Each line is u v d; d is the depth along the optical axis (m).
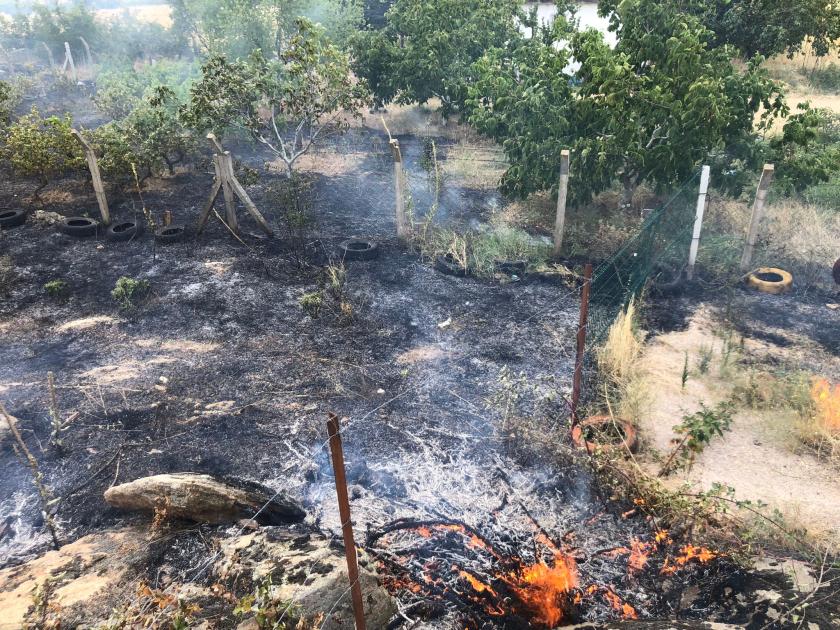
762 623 4.02
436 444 6.25
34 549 5.10
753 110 10.69
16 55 26.25
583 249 10.73
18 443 6.30
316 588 4.04
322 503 5.47
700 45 10.38
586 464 5.64
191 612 3.77
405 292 9.50
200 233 11.32
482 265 10.09
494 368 7.57
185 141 14.23
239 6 19.41
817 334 8.29
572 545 4.98
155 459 6.10
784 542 4.93
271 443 6.30
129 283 9.02
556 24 11.80
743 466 6.00
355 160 15.91
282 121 15.54
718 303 9.15
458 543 4.97
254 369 7.57
